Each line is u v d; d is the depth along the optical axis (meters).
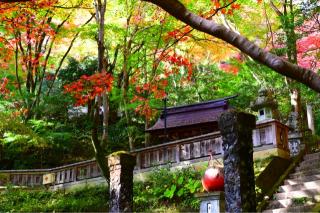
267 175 12.00
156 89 15.45
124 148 22.02
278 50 15.12
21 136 16.44
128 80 20.09
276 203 10.42
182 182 13.22
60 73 26.09
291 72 4.10
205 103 20.62
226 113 6.30
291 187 10.96
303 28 15.36
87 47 24.56
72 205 14.32
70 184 16.84
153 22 17.64
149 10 17.56
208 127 19.84
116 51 21.36
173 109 21.09
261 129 13.95
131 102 17.95
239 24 19.69
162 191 13.12
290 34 14.70
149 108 19.11
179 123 20.14
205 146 14.55
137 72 20.72
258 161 13.49
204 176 7.65
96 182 16.16
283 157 13.44
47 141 18.22
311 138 15.08
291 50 15.17
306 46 17.31
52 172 17.61
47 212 13.98
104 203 14.26
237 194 5.83
